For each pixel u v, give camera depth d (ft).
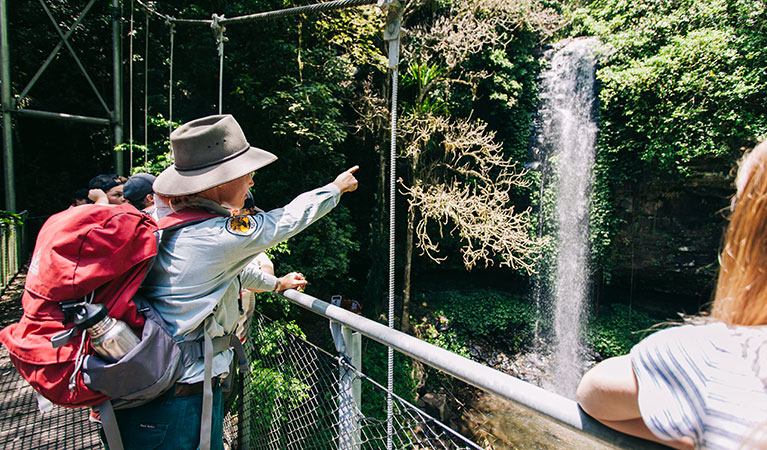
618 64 36.63
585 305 40.91
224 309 3.88
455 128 34.78
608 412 1.86
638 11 35.88
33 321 2.91
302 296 4.93
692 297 40.57
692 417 1.46
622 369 1.77
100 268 2.85
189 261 3.27
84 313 2.81
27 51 34.04
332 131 27.63
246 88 26.76
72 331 2.90
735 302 1.53
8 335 3.05
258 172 29.09
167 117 30.81
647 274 41.14
